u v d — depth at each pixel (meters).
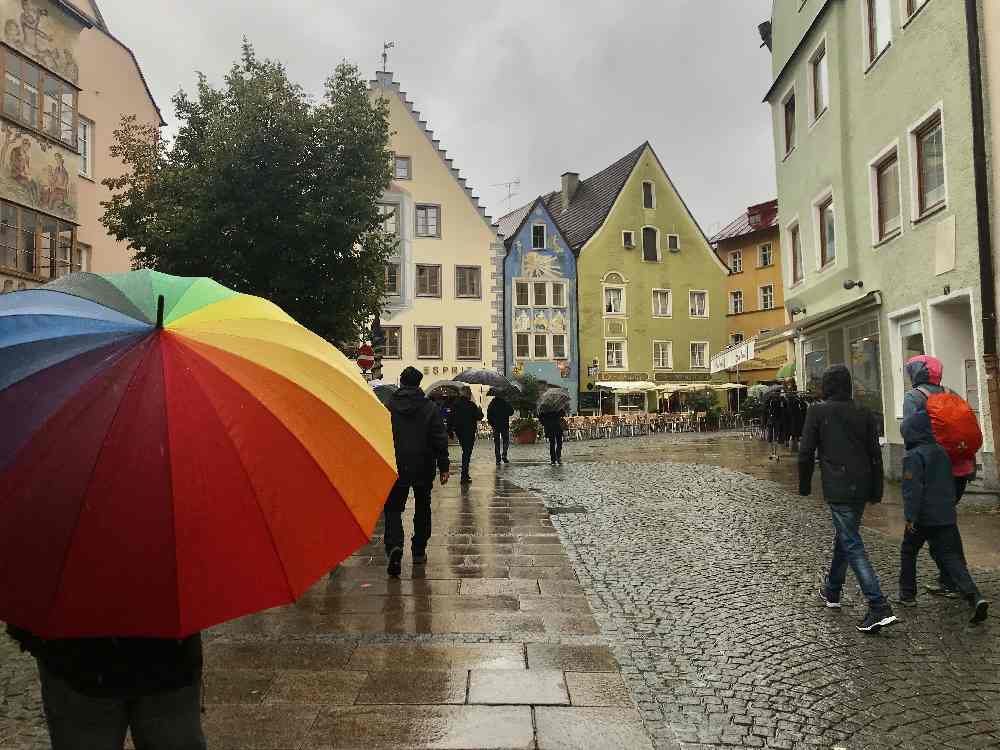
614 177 51.00
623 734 3.94
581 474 17.19
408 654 5.17
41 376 2.02
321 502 2.13
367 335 19.72
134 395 1.99
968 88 11.29
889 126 14.01
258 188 16.73
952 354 12.49
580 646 5.32
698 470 17.41
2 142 15.53
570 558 8.24
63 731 2.24
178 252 16.92
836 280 16.89
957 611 6.00
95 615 1.86
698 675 4.76
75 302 2.24
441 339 41.41
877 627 5.49
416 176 41.44
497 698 4.41
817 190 18.02
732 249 53.16
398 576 7.46
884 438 14.62
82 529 1.86
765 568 7.63
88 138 22.72
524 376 38.31
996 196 10.81
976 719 4.07
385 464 2.36
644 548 8.72
